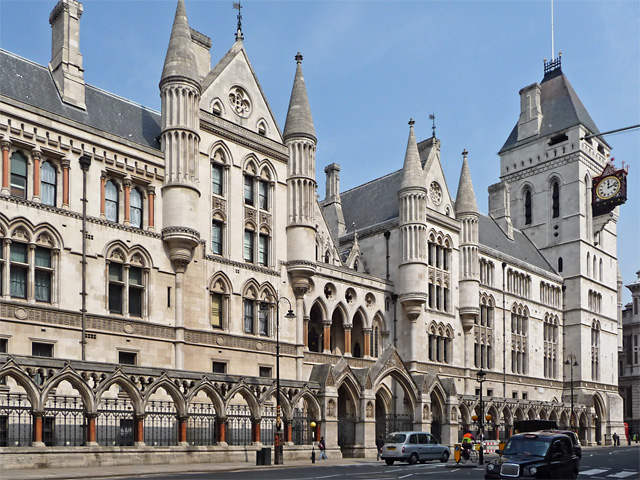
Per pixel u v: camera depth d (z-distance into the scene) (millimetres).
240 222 54688
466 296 77312
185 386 43219
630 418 127375
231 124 54719
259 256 56312
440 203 76625
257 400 47531
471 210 79062
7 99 41594
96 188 45750
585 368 98312
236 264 53594
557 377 96875
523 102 110750
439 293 74688
